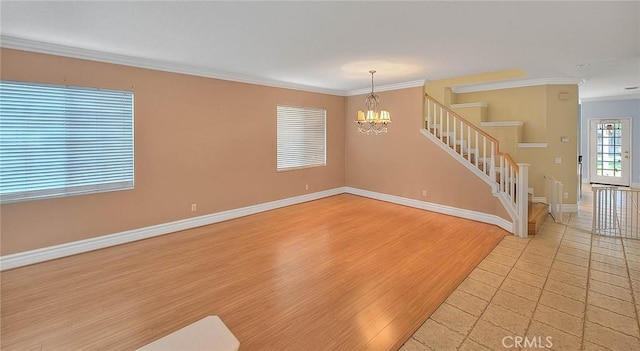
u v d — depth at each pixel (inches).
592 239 169.6
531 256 147.2
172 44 138.2
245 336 90.7
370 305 106.7
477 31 121.1
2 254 133.0
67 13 104.1
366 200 269.0
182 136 184.2
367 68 185.5
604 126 325.7
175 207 184.2
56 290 116.6
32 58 134.6
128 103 163.2
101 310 103.7
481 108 237.1
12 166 133.3
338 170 291.7
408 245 162.7
